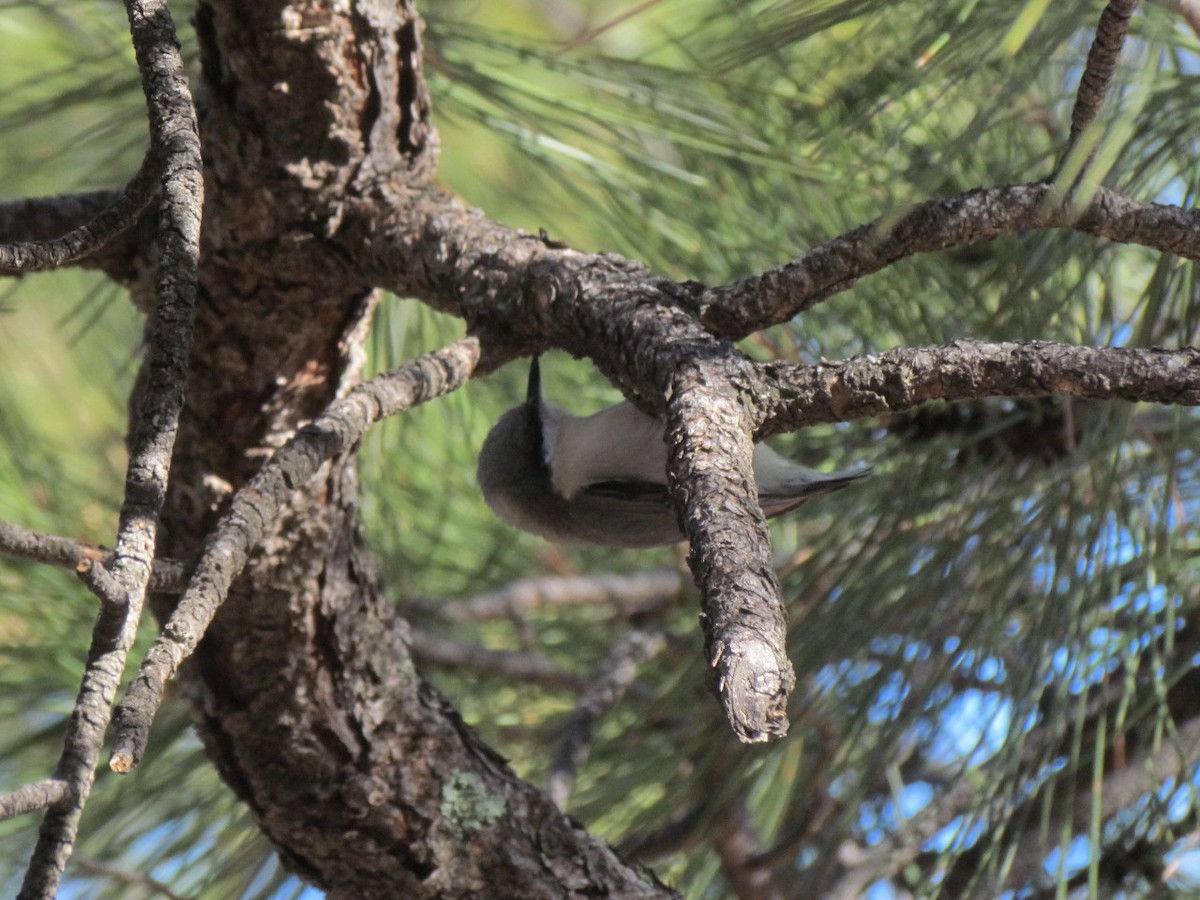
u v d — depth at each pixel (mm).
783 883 6398
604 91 6051
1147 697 5688
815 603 5707
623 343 4082
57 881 2600
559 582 7910
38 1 6234
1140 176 4797
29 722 6746
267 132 5008
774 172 6195
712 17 5699
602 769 7242
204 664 5359
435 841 5492
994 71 4883
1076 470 5203
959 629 5617
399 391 3998
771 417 3637
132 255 5387
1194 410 5773
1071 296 5152
